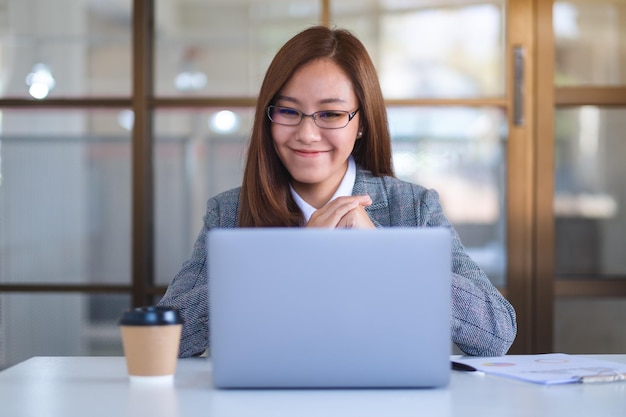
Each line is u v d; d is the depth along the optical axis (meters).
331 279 1.43
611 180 3.65
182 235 3.68
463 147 3.62
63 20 3.68
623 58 3.62
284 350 1.44
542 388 1.47
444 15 3.61
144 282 3.67
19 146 3.72
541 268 3.63
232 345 1.44
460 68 3.62
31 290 3.72
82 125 3.69
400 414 1.29
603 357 1.82
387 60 3.62
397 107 3.62
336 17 3.63
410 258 1.44
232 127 3.66
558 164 3.64
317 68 2.04
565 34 3.62
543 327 3.63
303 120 2.04
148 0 3.66
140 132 3.66
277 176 2.15
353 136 2.10
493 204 3.63
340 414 1.29
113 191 3.69
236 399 1.39
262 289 1.44
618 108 3.64
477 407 1.33
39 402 1.38
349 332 1.44
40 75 3.70
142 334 1.52
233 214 2.24
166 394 1.43
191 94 3.66
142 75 3.65
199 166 3.67
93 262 3.71
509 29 3.60
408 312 1.44
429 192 2.24
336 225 1.90
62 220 3.72
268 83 2.06
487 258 3.64
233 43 3.65
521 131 3.62
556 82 3.62
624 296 3.65
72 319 3.72
